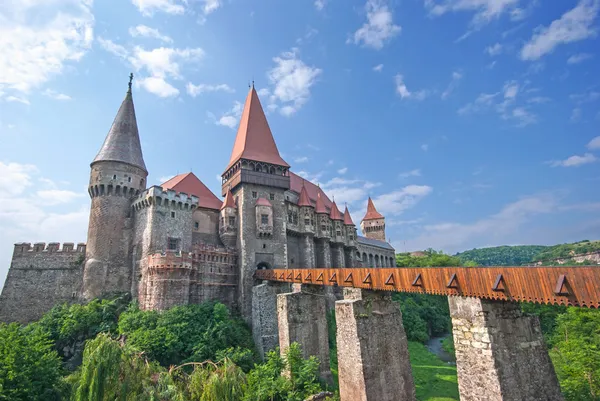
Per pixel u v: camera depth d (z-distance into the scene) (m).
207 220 52.28
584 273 12.12
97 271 43.09
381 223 113.44
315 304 34.12
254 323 41.91
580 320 38.16
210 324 37.00
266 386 26.17
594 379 26.28
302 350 31.97
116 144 48.88
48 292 43.56
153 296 38.47
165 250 41.25
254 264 49.06
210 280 45.72
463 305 16.41
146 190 45.19
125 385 16.20
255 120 61.75
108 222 45.47
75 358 34.06
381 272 22.55
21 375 20.30
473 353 15.52
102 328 36.06
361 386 21.36
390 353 23.42
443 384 36.19
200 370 18.30
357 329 22.25
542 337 16.05
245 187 52.47
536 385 14.94
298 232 59.50
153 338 32.16
